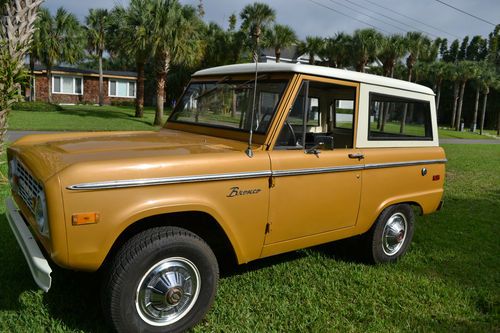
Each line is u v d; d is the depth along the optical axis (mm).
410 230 5109
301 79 3750
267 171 3510
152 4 22812
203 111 4418
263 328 3447
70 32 33656
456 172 12508
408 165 4770
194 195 3158
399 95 4703
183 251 3150
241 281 4219
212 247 4043
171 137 4152
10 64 7203
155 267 3070
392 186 4645
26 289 3740
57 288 3801
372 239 4691
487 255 5395
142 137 4105
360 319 3697
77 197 2723
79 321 3357
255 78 3598
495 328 3684
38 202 2938
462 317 3852
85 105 38312
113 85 41969
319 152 3926
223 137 4023
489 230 6477
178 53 23094
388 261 4934
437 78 48688
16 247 4484
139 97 27516
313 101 4613
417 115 4973
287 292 4047
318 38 34938
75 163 2812
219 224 3314
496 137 41781
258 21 30984
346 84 4168
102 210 2811
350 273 4578
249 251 3580
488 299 4172
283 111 3646
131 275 2961
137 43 22797
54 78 38875
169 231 3135
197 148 3545
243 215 3445
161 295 3102
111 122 23906
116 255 3021
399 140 4746
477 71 45719
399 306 3963
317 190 3912
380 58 33000
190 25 23234
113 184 2812
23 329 3201
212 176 3205
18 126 18875
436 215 7168
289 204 3723
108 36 25688
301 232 3900
